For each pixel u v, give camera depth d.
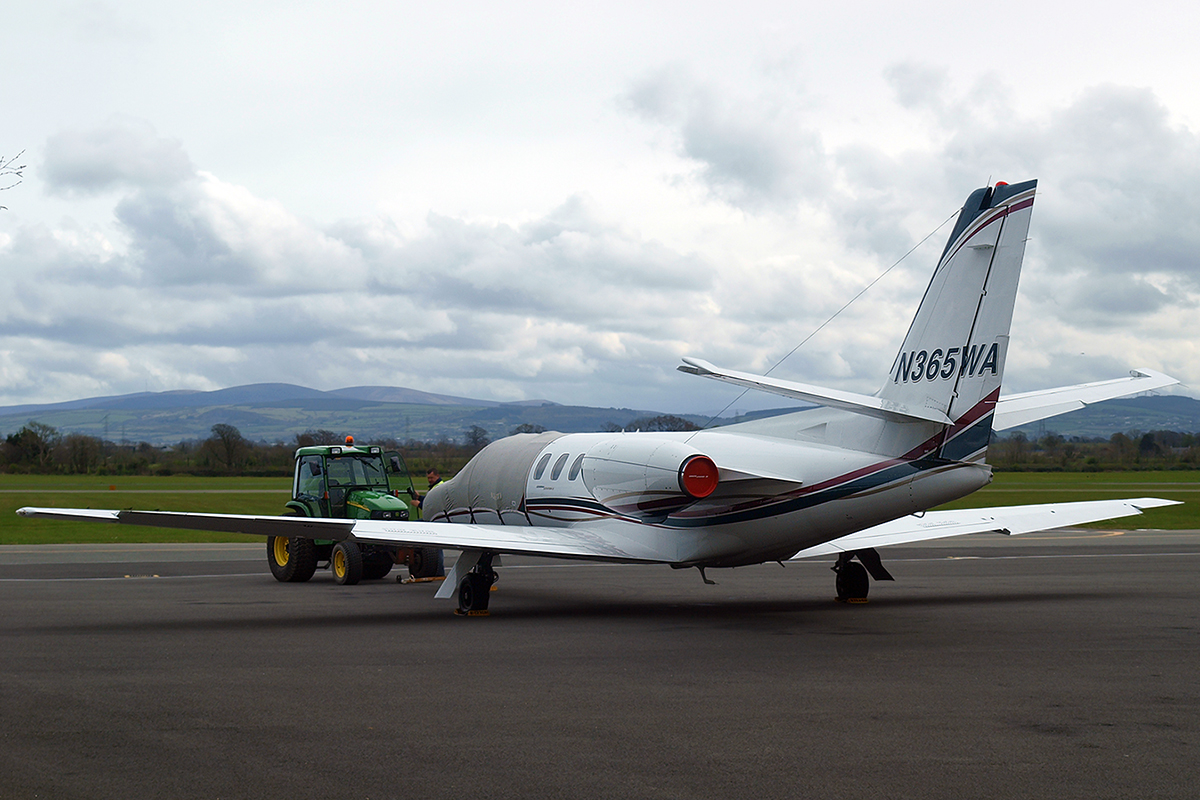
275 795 6.57
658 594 19.36
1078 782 6.85
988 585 20.72
